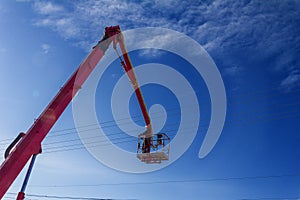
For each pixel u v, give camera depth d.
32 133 16.75
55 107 18.14
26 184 15.68
